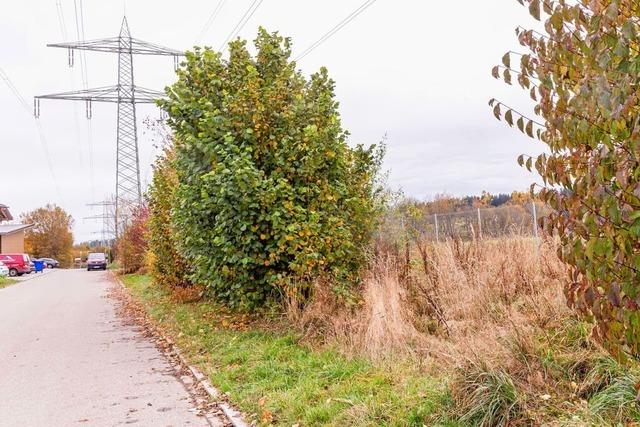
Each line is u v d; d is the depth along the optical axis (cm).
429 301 652
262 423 471
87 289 2533
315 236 853
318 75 1015
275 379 586
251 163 841
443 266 750
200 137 922
